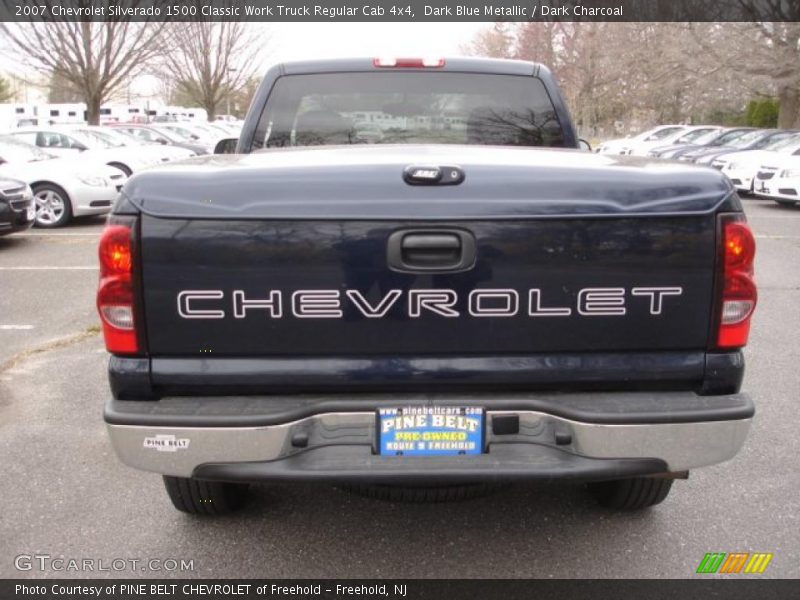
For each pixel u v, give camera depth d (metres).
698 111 41.16
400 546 3.14
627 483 3.20
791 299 7.57
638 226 2.43
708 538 3.19
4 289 7.82
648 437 2.46
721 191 2.47
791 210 14.69
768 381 5.14
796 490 3.61
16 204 9.95
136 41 21.80
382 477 2.43
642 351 2.52
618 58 36.53
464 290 2.44
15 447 4.11
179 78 32.78
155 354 2.47
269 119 4.17
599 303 2.46
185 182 2.42
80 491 3.61
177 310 2.43
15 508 3.45
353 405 2.47
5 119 34.62
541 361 2.49
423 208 2.41
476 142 4.21
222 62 32.91
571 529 3.26
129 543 3.16
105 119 38.78
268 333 2.45
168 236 2.39
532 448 2.49
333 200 2.41
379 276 2.43
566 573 2.94
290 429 2.45
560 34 39.84
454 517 3.37
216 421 2.42
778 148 16.50
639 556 3.05
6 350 5.87
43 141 16.69
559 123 4.18
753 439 4.19
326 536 3.21
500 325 2.47
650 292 2.46
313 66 4.15
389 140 4.21
